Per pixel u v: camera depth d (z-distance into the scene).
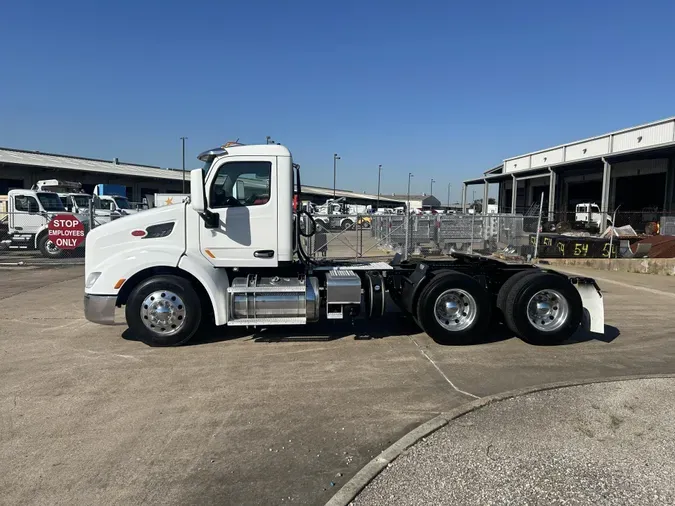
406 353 6.39
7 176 39.00
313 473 3.48
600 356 6.36
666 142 24.33
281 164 6.58
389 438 4.01
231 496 3.20
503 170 43.31
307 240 7.67
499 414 4.36
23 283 12.08
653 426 4.12
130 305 6.38
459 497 3.12
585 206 33.69
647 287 12.38
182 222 6.58
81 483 3.33
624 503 3.05
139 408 4.58
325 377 5.46
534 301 6.78
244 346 6.64
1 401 4.72
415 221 16.73
